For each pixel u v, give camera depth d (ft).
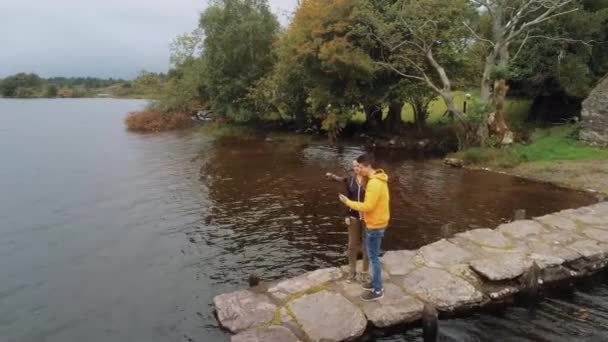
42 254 33.73
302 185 54.34
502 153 64.64
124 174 61.93
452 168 64.64
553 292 25.59
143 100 281.74
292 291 23.44
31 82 328.70
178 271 30.07
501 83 69.26
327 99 88.22
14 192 52.11
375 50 83.56
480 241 29.84
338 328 20.12
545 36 71.26
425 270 25.67
